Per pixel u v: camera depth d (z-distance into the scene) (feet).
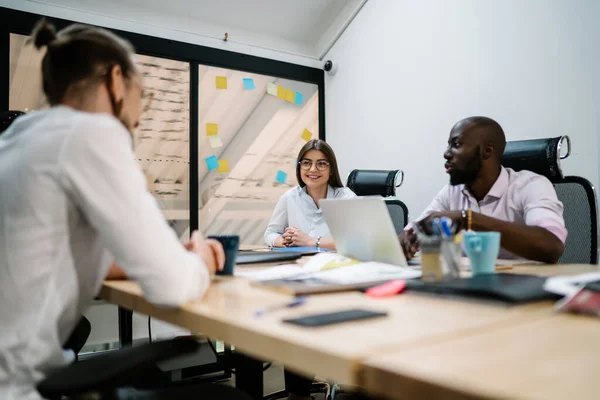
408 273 3.39
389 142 11.36
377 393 1.40
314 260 4.17
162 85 10.62
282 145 12.39
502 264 4.19
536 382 1.21
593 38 7.57
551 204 4.98
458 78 9.76
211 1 11.00
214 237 3.73
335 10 12.57
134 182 2.49
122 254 2.44
